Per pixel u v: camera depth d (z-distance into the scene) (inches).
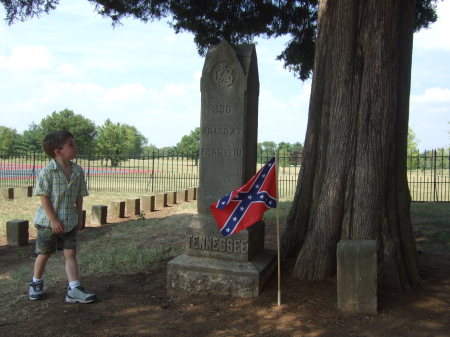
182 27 395.5
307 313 159.3
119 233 344.8
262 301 171.8
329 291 176.7
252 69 194.2
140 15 377.4
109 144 1439.5
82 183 178.5
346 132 188.7
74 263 178.9
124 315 164.1
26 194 597.6
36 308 171.5
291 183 938.1
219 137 191.6
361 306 157.6
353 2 188.5
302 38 410.6
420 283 192.1
